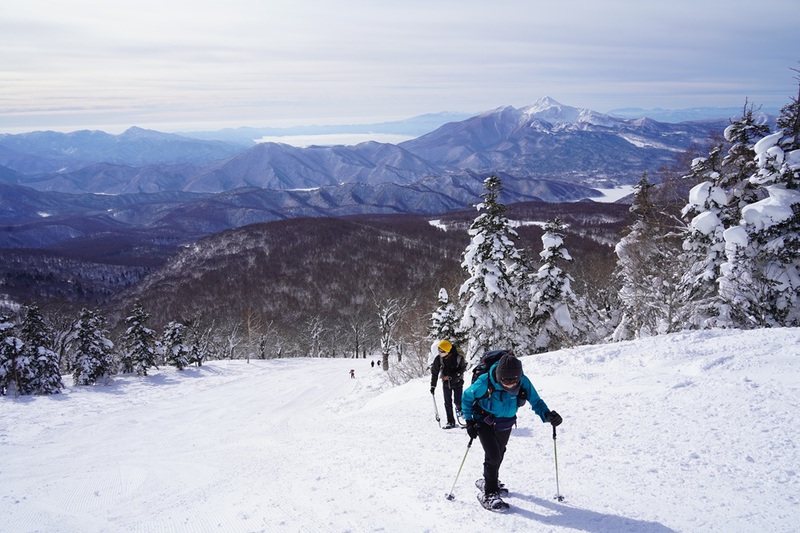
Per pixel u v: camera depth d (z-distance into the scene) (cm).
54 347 5234
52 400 3466
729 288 1695
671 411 697
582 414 754
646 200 2312
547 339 2195
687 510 423
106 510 708
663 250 2247
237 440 1367
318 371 5591
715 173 1902
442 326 2594
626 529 402
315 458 808
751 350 917
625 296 2330
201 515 594
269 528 506
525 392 468
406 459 685
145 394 3950
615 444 611
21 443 2169
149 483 855
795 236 1591
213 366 5800
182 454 1173
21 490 899
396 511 499
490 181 2123
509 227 2141
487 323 2117
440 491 536
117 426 2653
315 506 551
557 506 461
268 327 8506
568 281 2147
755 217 1638
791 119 1691
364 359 7150
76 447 1856
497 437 465
